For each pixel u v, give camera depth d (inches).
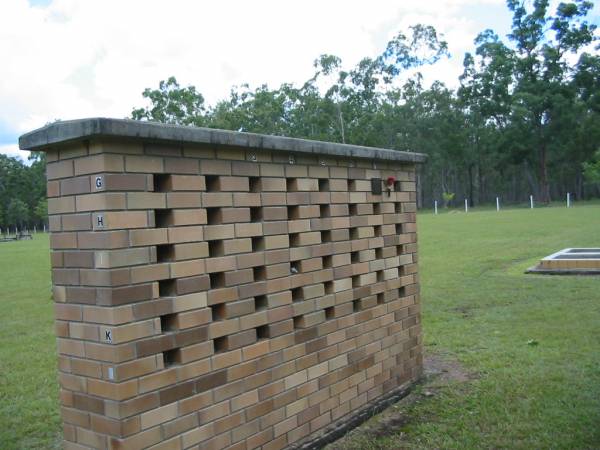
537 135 1839.3
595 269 393.4
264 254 133.4
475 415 160.2
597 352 210.8
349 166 163.9
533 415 157.1
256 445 128.6
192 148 115.6
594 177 1664.6
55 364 241.1
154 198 107.5
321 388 149.2
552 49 1806.1
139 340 103.7
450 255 572.1
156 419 106.3
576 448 136.6
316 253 149.9
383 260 177.5
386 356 176.1
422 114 2263.8
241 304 126.3
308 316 145.9
